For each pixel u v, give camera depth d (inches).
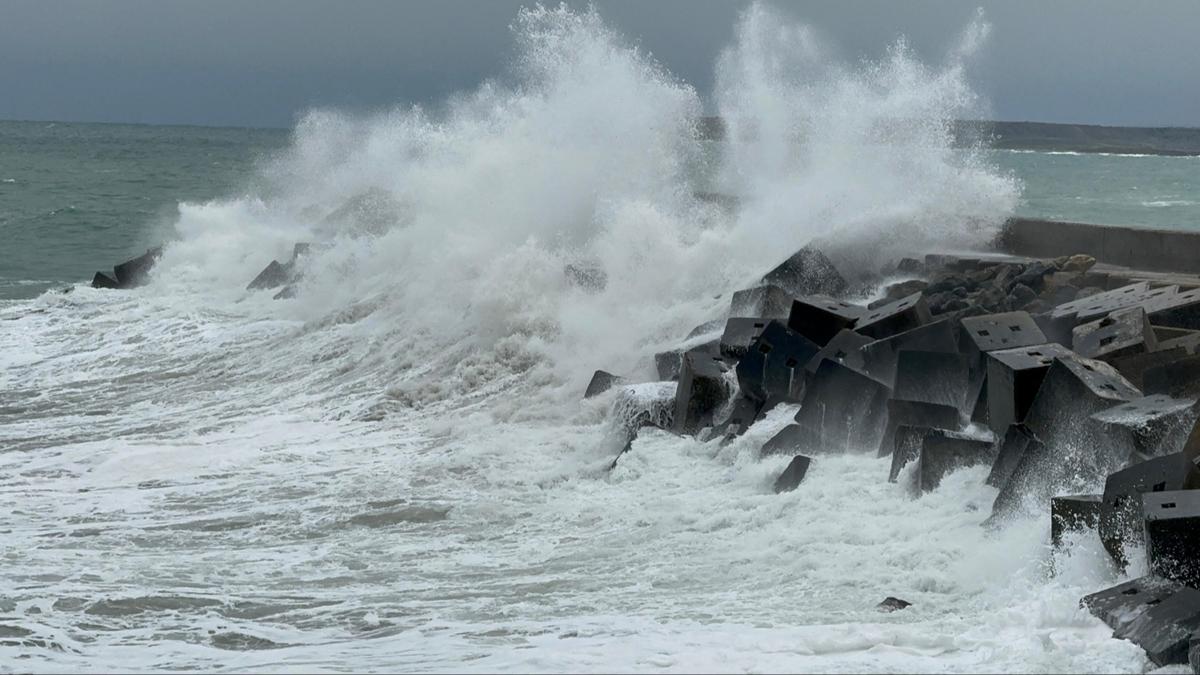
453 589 1054.4
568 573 1085.1
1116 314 1363.2
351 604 1013.8
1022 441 1079.0
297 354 2297.0
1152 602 780.6
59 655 885.2
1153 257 2028.8
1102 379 1104.2
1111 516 881.5
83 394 2138.3
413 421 1829.5
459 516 1325.0
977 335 1346.0
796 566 1029.2
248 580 1107.9
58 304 3002.0
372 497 1421.0
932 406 1261.1
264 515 1366.9
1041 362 1166.3
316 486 1487.5
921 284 1914.4
